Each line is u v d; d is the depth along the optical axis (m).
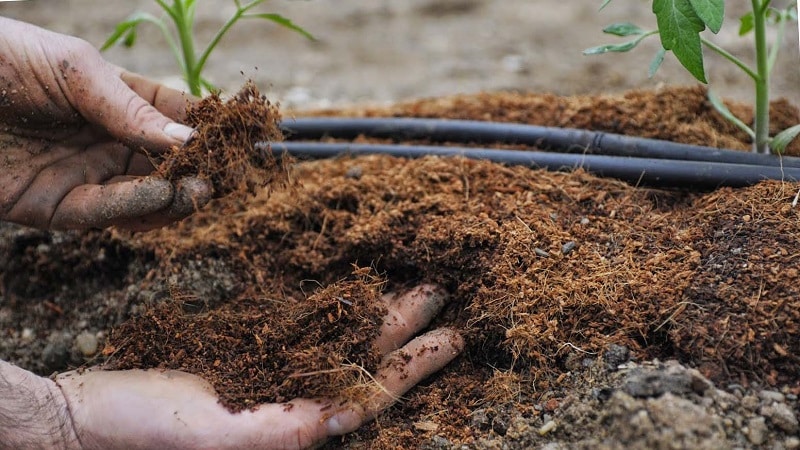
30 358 1.03
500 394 0.95
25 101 0.97
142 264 1.04
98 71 0.96
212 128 0.95
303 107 1.29
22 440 0.95
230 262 1.03
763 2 1.01
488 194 1.03
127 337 0.98
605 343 0.94
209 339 0.97
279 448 0.94
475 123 1.10
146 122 0.96
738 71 1.25
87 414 0.95
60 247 1.05
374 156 1.08
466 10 1.72
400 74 1.40
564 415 0.93
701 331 0.93
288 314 0.98
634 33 1.00
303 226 1.04
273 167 0.99
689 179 1.01
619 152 1.06
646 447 0.89
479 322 0.97
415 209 1.02
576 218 1.01
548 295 0.96
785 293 0.94
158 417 0.94
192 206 0.95
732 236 0.97
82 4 1.73
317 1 1.81
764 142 1.04
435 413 0.96
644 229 0.99
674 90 1.11
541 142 1.08
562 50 1.43
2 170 0.98
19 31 0.95
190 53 1.08
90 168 1.00
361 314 0.97
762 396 0.91
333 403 0.95
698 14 0.94
